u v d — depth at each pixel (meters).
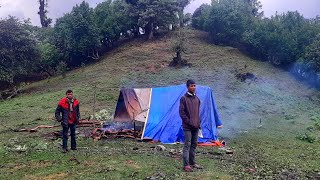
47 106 25.97
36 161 11.00
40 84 38.22
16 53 36.81
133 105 16.45
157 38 47.59
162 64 37.38
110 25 47.34
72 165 10.42
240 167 10.95
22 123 20.08
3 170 10.06
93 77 35.78
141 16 47.31
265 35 39.72
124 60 40.62
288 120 22.58
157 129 15.45
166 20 47.41
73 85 33.84
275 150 14.41
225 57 39.09
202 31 50.22
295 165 11.69
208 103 15.44
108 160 10.97
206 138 14.95
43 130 17.89
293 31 39.56
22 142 14.65
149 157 11.49
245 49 43.50
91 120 19.31
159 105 16.14
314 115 24.05
